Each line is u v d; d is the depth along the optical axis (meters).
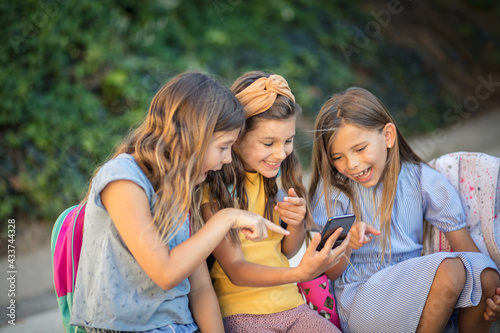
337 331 1.88
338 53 7.59
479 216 2.23
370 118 2.08
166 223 1.60
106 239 1.67
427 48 8.52
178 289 1.77
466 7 10.17
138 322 1.69
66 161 4.69
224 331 1.86
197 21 6.69
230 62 6.46
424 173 2.24
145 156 1.69
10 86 4.80
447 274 1.88
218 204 1.94
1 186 4.34
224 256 1.88
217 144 1.69
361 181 2.15
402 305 1.95
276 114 1.87
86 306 1.70
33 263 3.87
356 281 2.18
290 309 1.96
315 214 2.27
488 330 2.00
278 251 2.10
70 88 5.12
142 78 5.54
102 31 5.64
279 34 7.30
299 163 2.15
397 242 2.20
